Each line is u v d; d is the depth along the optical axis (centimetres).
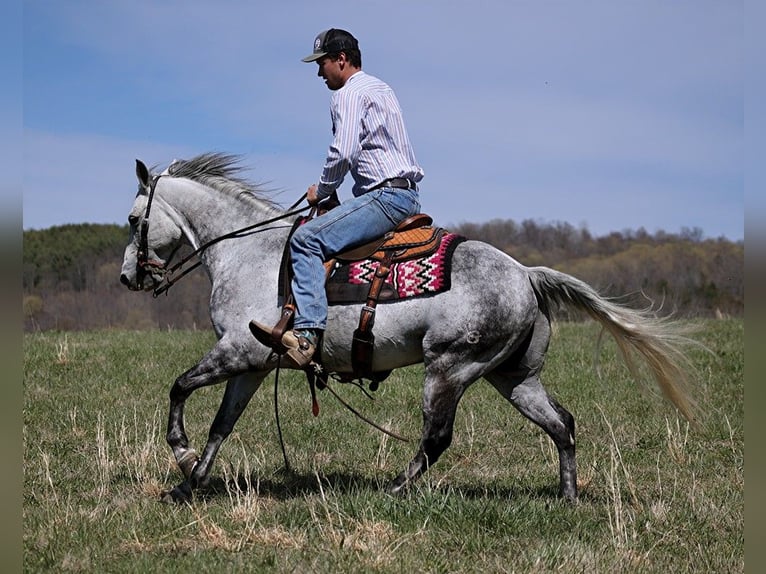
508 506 647
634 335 686
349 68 706
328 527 605
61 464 829
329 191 690
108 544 596
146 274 778
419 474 670
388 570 540
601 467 836
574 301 694
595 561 555
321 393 1177
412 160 700
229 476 792
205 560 555
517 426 1020
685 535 627
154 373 1291
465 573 545
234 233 732
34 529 623
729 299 3500
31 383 1206
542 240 5344
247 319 691
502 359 684
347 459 886
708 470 830
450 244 674
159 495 729
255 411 1087
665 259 4184
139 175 763
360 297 662
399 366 689
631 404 1116
